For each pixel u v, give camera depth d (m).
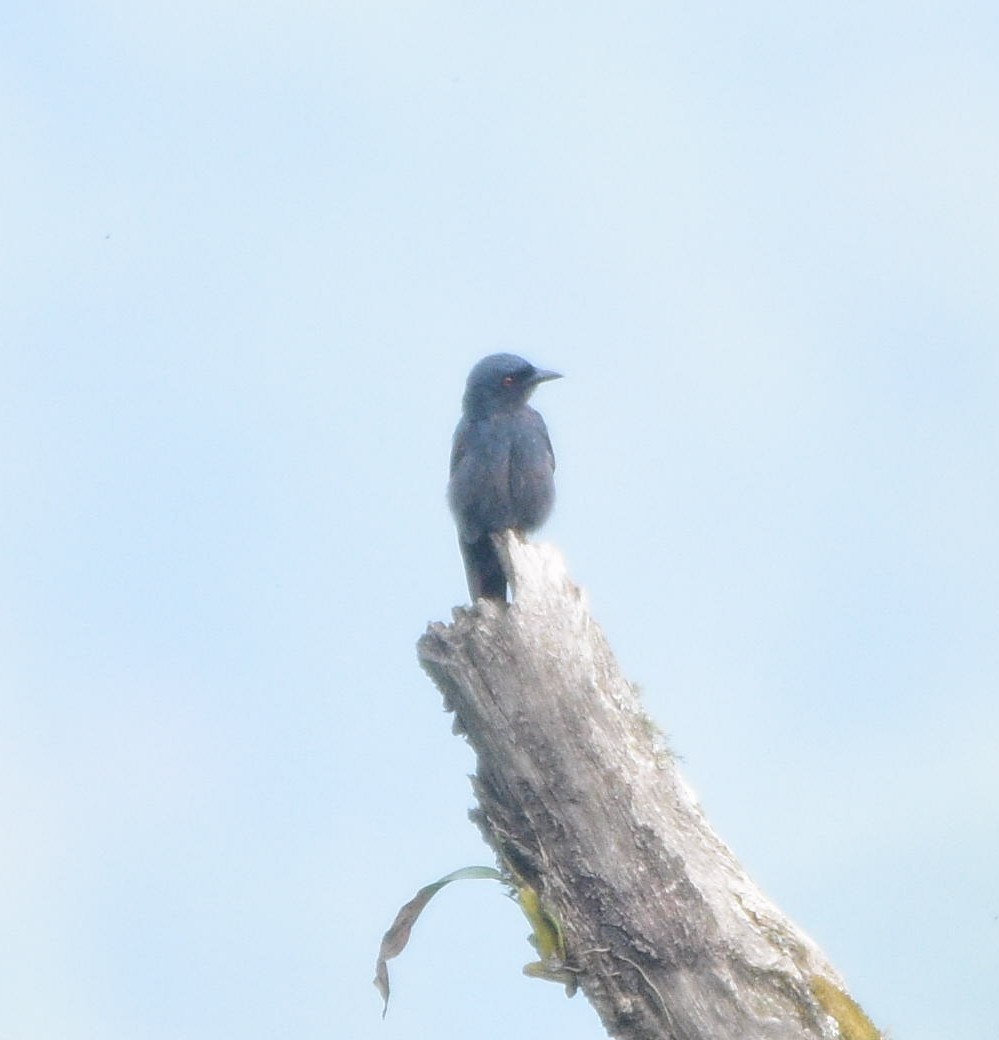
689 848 12.53
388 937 13.27
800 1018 12.01
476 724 12.95
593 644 13.05
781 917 12.54
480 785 13.12
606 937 12.42
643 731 13.03
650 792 12.65
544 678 12.77
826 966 12.33
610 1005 12.37
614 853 12.48
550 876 12.65
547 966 12.48
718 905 12.34
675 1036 12.19
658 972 12.27
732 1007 12.07
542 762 12.68
